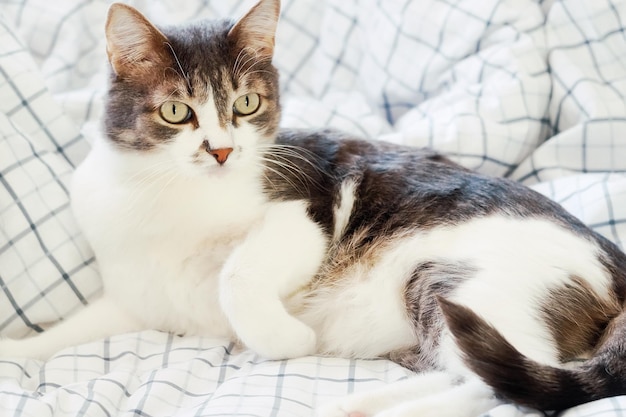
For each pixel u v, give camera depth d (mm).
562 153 640
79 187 541
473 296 462
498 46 667
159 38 480
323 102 710
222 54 490
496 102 646
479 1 676
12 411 437
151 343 526
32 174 560
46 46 728
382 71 706
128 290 532
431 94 696
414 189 521
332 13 733
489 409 435
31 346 525
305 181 533
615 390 421
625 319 454
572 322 465
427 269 488
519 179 648
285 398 447
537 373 418
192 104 481
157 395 459
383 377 477
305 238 510
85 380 486
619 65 656
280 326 483
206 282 526
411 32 694
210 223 511
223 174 489
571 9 667
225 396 450
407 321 496
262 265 492
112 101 494
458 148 635
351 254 521
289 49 742
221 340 530
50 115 610
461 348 422
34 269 544
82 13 737
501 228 486
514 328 452
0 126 558
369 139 577
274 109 516
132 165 502
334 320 517
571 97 647
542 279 465
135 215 509
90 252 564
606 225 563
